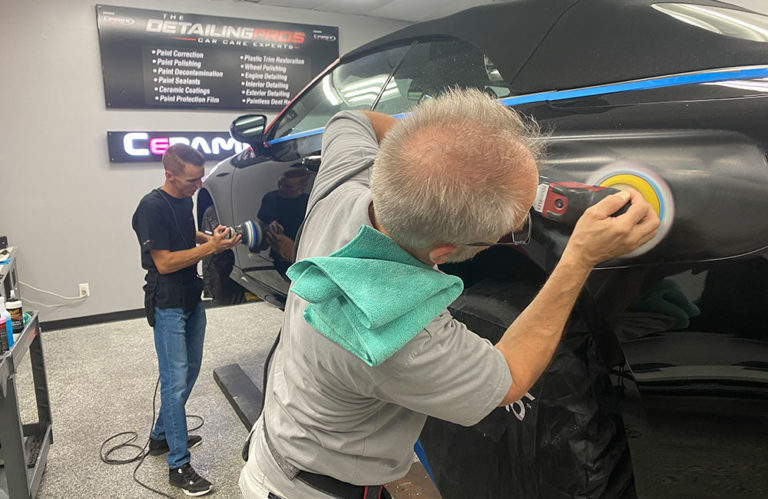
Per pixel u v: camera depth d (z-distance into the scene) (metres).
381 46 2.24
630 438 1.02
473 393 0.74
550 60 1.41
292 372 0.93
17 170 4.16
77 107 4.27
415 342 0.72
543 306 0.80
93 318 4.52
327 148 1.29
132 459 2.38
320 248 0.93
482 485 1.26
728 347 0.91
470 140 0.66
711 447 0.96
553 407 1.09
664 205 0.94
